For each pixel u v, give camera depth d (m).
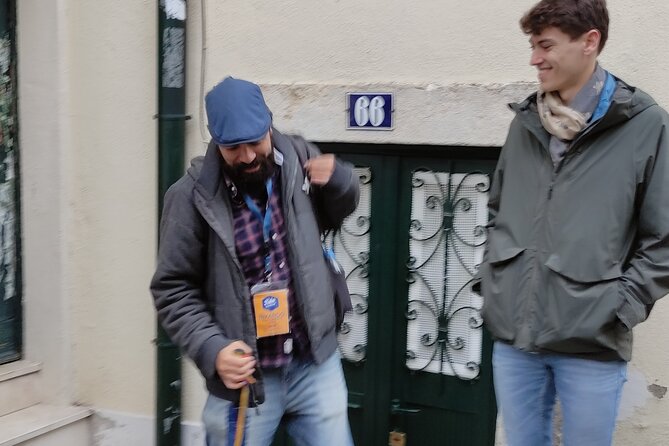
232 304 2.11
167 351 3.50
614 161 2.09
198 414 3.58
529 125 2.25
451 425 3.32
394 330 3.38
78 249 3.75
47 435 3.58
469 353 3.25
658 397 2.82
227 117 1.98
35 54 3.63
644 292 2.05
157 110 3.44
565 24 2.06
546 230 2.18
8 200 3.72
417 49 3.09
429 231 3.28
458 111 3.03
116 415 3.75
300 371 2.24
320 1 3.21
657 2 2.73
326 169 2.14
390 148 3.26
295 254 2.14
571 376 2.19
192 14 3.42
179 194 2.12
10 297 3.78
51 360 3.79
